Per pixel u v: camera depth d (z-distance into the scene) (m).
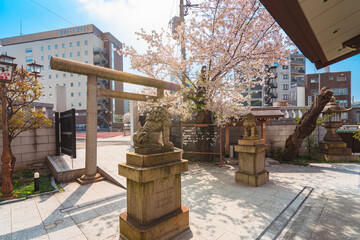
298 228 3.60
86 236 3.37
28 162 8.03
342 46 3.69
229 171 8.28
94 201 4.89
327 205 4.62
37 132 8.34
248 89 38.91
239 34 8.69
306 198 5.16
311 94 36.00
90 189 5.77
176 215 3.45
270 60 9.36
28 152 8.06
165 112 3.69
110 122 43.41
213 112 10.12
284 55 9.13
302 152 11.58
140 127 3.53
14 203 4.76
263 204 4.75
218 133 11.80
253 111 10.34
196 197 5.26
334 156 10.09
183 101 11.12
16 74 6.55
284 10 2.45
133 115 12.55
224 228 3.63
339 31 3.20
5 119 5.08
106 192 5.53
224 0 8.82
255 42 9.44
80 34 41.06
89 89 6.50
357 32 3.30
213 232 3.50
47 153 8.66
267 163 9.45
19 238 3.30
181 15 11.60
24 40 43.12
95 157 6.65
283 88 37.41
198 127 10.49
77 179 6.57
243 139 6.75
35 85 6.98
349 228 3.56
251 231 3.52
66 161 7.88
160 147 3.49
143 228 2.98
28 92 7.62
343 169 8.52
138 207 3.14
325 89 8.45
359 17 2.82
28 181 6.46
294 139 9.74
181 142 10.30
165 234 3.21
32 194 5.25
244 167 6.56
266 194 5.44
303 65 38.97
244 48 9.60
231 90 9.55
